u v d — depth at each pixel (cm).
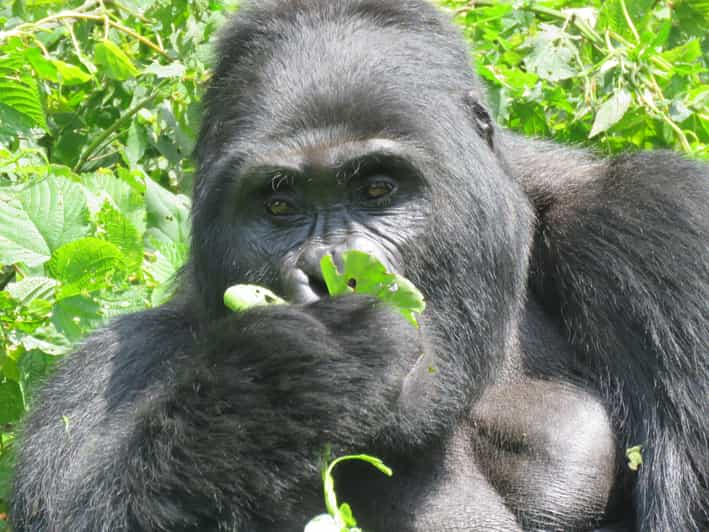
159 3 1430
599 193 1047
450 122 930
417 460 926
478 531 917
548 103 1426
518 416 962
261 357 775
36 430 951
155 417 812
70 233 1092
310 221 882
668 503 934
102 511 816
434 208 898
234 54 971
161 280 1177
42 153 1224
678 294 985
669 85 1423
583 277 1015
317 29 943
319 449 778
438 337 905
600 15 1457
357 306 788
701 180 1047
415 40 952
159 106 1406
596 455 948
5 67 1216
